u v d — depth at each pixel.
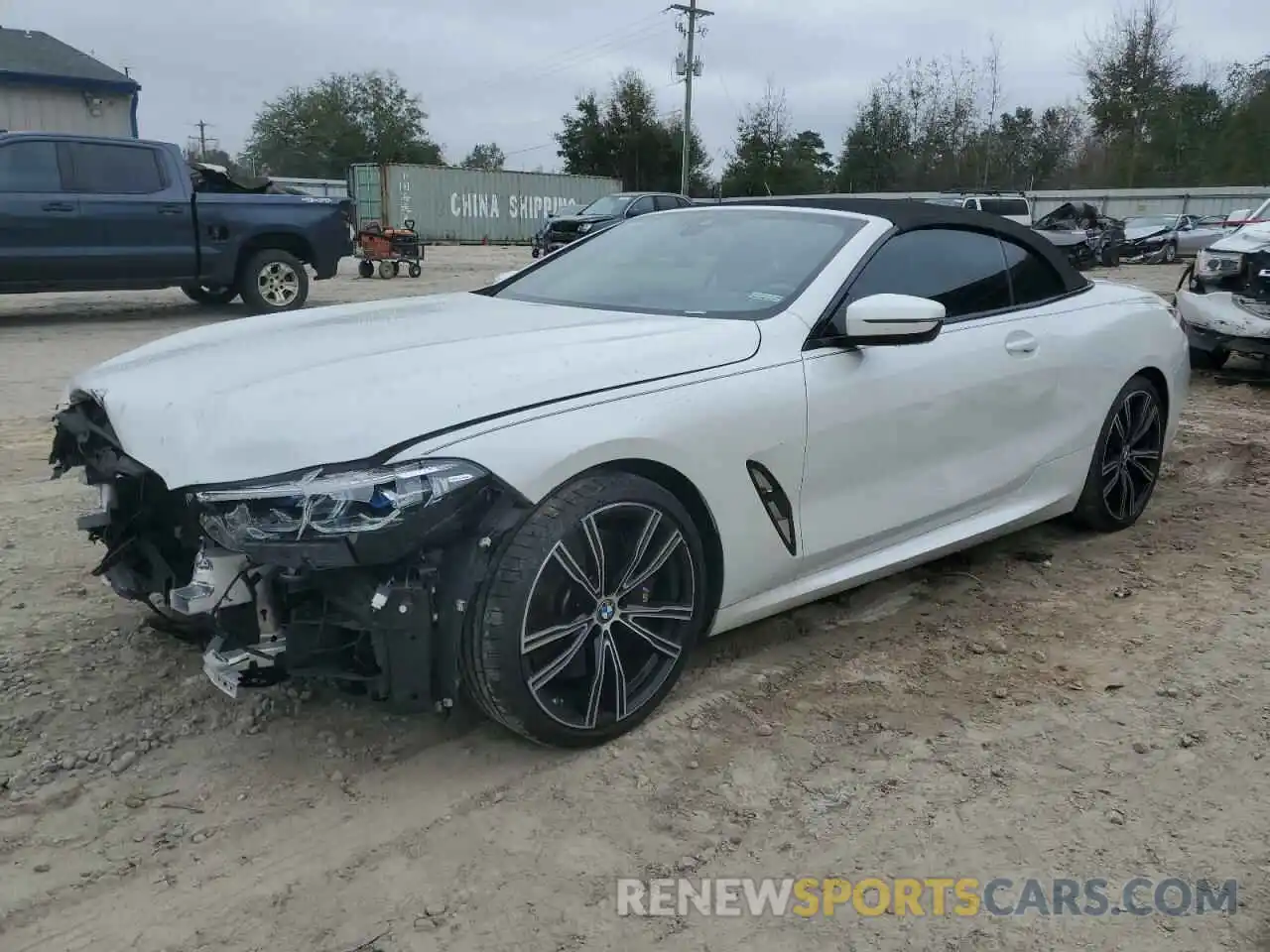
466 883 2.40
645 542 2.83
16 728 2.96
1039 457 4.15
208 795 2.71
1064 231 24.80
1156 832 2.62
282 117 77.44
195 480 2.48
